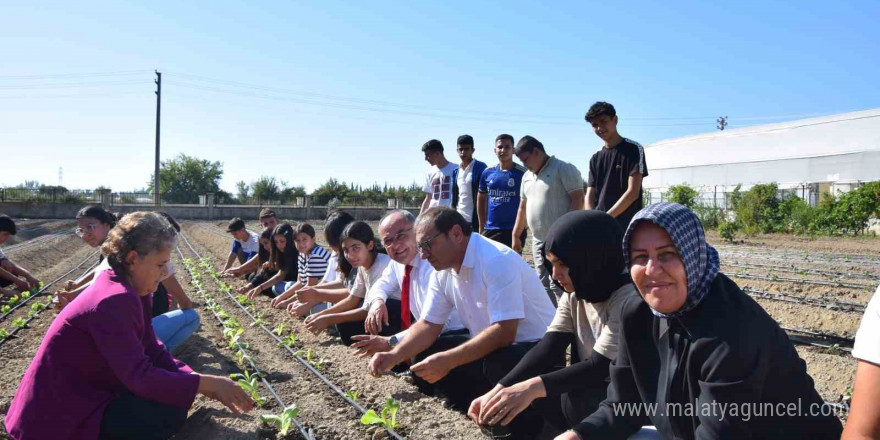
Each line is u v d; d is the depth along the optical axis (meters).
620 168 5.96
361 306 6.15
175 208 41.22
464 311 4.21
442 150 8.74
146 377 3.17
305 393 4.72
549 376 3.04
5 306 8.15
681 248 2.12
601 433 2.64
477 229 8.30
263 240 9.27
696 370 2.22
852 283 10.62
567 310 3.46
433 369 3.71
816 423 2.25
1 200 38.47
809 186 31.67
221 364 5.52
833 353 6.21
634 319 2.52
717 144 41.16
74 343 3.14
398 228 4.88
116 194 44.16
